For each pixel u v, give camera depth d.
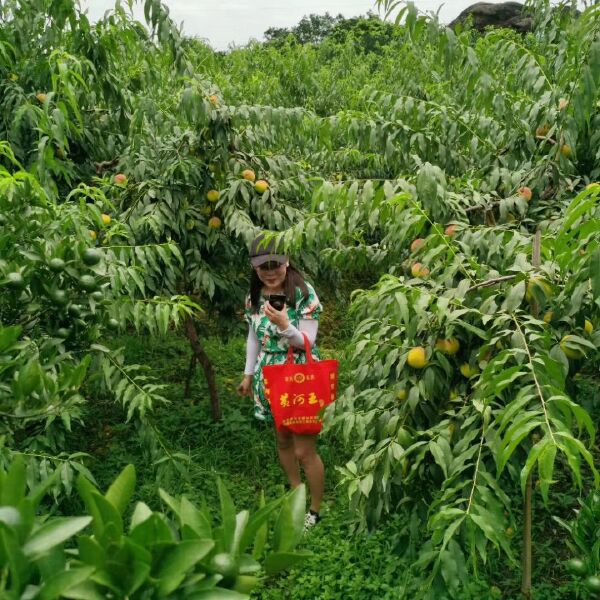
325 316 7.12
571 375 2.21
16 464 0.83
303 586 3.01
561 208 3.34
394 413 2.33
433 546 1.91
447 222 2.91
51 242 2.36
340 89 9.71
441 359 2.15
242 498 3.80
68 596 0.76
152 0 3.77
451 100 4.88
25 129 4.51
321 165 5.37
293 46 10.86
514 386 2.03
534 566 3.08
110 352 2.93
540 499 3.54
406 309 2.00
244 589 0.89
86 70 4.29
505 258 2.38
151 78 4.70
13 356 2.10
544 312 2.11
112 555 0.79
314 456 3.43
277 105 9.25
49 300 2.13
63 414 2.69
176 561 0.81
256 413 3.72
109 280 2.76
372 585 2.93
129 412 2.78
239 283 4.73
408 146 3.69
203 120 3.91
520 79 3.55
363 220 3.34
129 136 4.92
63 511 3.37
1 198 2.32
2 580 0.72
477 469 1.89
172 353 6.14
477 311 2.02
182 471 3.08
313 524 3.51
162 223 3.99
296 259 4.56
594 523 2.04
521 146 3.62
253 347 3.83
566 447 1.48
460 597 2.74
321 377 3.26
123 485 0.94
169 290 4.21
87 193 2.94
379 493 2.30
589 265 1.75
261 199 4.16
